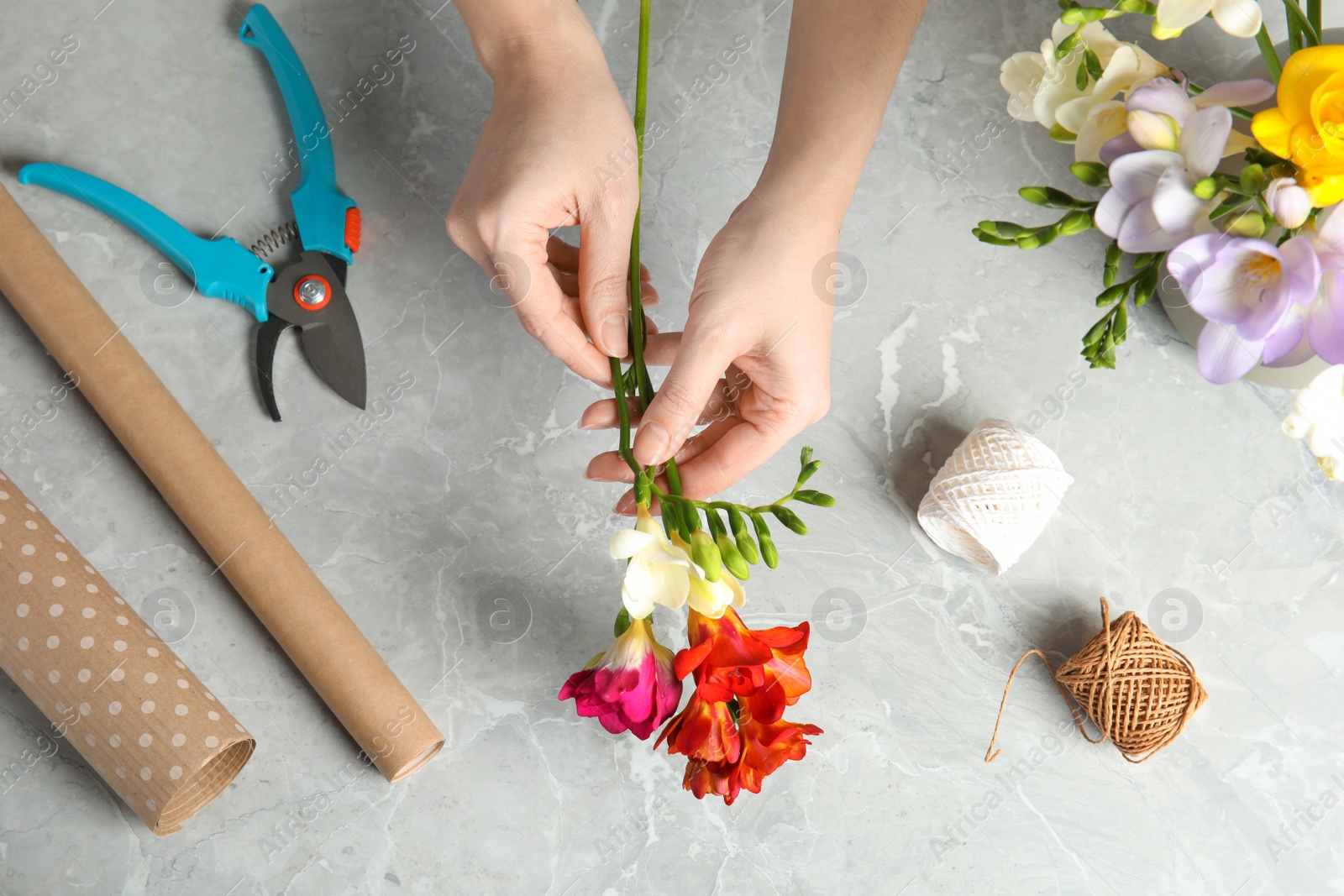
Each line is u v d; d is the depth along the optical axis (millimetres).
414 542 840
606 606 844
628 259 706
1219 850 837
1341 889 831
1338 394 526
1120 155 521
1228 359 512
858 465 868
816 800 836
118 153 862
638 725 598
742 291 672
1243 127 582
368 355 851
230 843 799
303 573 789
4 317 837
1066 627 856
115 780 731
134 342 838
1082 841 839
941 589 861
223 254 812
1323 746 846
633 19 896
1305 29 525
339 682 769
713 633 553
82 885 787
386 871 806
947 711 848
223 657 814
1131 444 874
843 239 886
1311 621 857
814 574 859
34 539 752
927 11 907
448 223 732
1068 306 881
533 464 854
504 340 860
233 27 884
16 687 798
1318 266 439
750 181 890
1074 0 559
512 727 825
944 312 882
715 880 825
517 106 710
